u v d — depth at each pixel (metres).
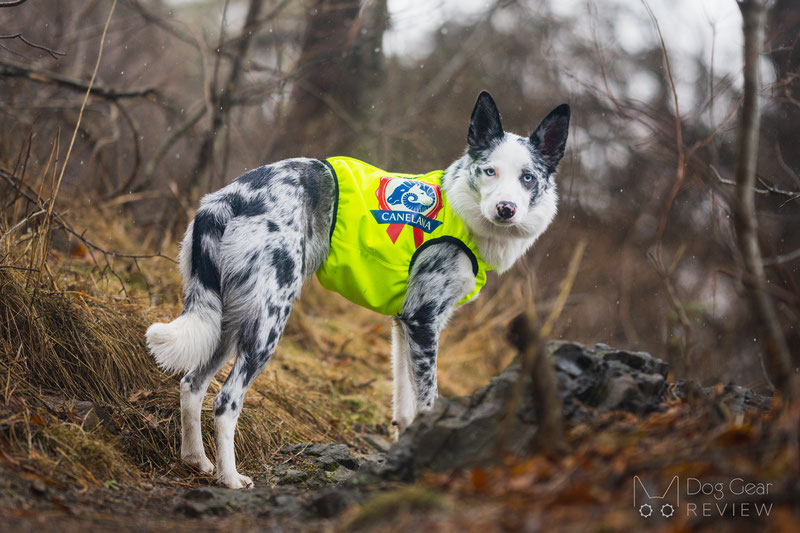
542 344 2.69
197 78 11.62
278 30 10.62
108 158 8.80
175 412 4.12
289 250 3.96
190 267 4.00
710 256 9.63
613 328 9.34
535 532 2.08
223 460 3.63
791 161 8.36
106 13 12.57
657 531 2.07
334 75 10.30
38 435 3.22
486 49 13.11
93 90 6.74
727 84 4.44
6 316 3.89
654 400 3.08
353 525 2.37
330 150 10.37
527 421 2.84
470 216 4.30
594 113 10.84
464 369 8.09
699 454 2.41
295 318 6.98
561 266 10.26
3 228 4.71
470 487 2.48
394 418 4.57
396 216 4.21
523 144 4.35
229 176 10.29
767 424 2.61
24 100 7.64
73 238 6.22
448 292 4.29
